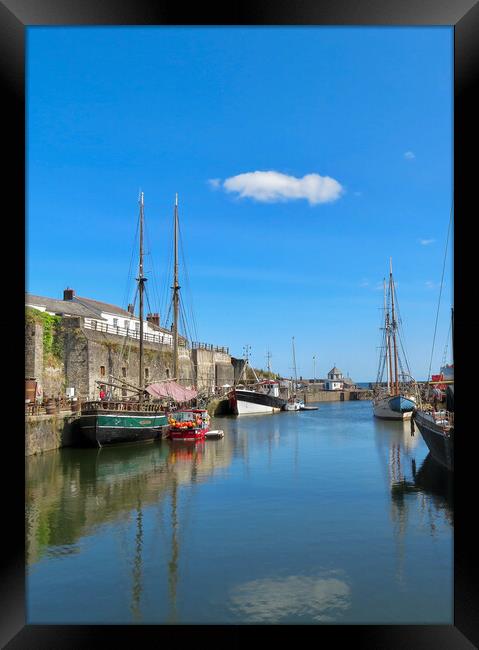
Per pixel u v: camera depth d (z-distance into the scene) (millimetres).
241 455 27750
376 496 17188
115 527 13609
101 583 9867
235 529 13359
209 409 63938
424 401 44906
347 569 10531
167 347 56312
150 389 37656
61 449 29125
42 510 15508
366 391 140375
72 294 51188
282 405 80438
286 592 9406
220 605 8852
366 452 28766
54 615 8414
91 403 31469
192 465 24203
